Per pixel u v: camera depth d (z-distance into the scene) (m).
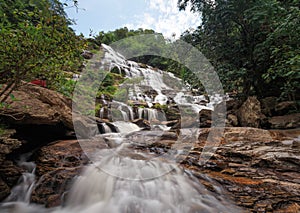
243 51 5.66
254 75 5.55
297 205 1.91
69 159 2.93
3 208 2.37
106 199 2.38
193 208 2.15
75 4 2.02
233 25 5.54
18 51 1.85
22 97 3.18
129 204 2.27
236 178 2.44
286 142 3.22
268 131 3.84
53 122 3.35
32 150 3.36
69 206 2.35
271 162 2.60
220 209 2.06
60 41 2.06
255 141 3.44
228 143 3.45
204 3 5.70
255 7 4.50
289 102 4.92
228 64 5.55
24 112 2.92
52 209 2.32
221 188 2.28
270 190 2.13
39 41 1.87
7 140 2.52
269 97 5.56
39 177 2.66
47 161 2.89
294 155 2.62
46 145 3.42
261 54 5.04
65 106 3.90
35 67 2.07
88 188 2.47
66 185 2.47
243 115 5.05
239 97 5.87
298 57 3.71
